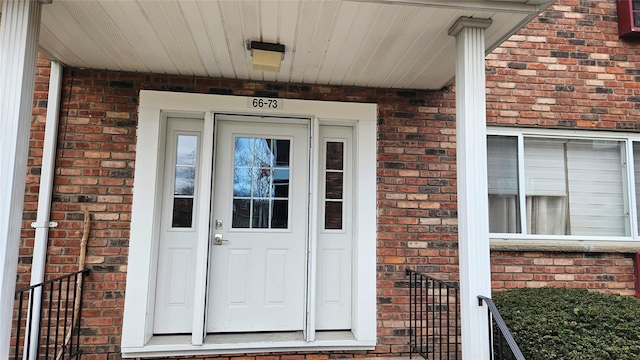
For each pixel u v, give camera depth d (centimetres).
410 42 266
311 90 350
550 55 393
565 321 256
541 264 370
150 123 324
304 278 343
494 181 384
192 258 334
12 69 199
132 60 304
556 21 397
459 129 237
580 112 390
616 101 395
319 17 235
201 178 329
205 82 336
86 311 306
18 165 197
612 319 256
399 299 341
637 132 396
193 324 312
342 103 349
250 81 342
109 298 310
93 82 324
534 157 393
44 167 309
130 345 302
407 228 349
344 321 347
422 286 340
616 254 378
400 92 362
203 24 246
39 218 305
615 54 400
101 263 312
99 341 305
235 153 350
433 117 363
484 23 234
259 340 321
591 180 394
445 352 345
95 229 314
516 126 386
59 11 229
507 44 390
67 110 320
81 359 301
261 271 343
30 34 205
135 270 310
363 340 328
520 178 384
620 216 391
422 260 348
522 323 261
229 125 351
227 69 319
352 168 361
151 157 321
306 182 354
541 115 386
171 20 240
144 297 309
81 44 276
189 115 338
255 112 339
